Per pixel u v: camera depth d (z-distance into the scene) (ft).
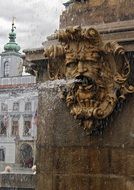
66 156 22.08
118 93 20.63
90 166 21.25
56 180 22.26
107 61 20.72
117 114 20.72
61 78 22.13
